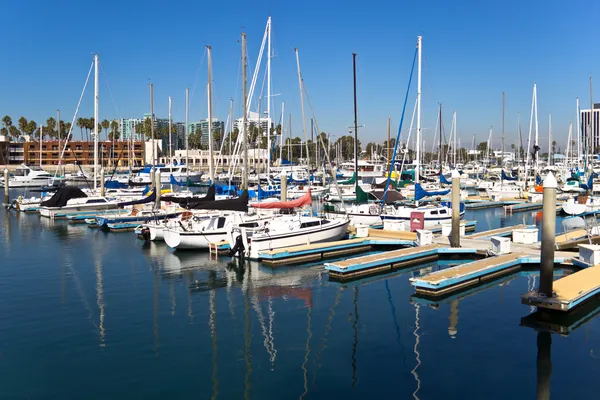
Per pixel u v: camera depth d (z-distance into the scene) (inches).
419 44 1585.9
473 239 1168.2
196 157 5442.9
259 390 477.7
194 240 1116.5
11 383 491.5
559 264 930.1
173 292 813.9
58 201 1814.7
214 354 561.0
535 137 2498.8
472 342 591.5
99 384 489.7
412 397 462.0
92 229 1519.4
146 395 468.4
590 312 687.1
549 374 506.9
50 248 1196.5
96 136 2113.7
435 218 1471.5
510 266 916.0
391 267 975.6
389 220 1365.7
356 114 1596.9
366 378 501.0
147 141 5408.5
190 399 461.1
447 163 4109.3
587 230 1091.9
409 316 686.5
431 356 552.1
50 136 6565.0
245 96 1375.5
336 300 766.5
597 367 522.9
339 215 1305.4
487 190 2443.4
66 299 770.2
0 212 1967.3
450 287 800.3
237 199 1107.3
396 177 2566.4
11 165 5319.9
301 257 1047.0
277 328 642.8
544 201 665.6
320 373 512.1
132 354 561.0
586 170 2812.5
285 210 1369.3
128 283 868.0
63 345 586.9
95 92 2079.2
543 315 682.8
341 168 4033.0
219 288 838.5
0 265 1008.9
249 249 1048.8
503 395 465.1
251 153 3282.5
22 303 748.6
